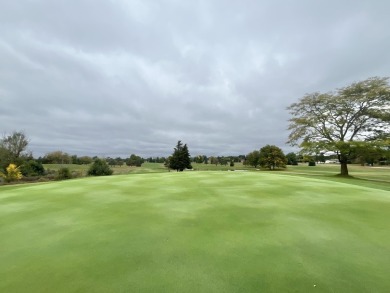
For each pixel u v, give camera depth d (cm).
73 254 385
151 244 420
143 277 313
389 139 2858
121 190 955
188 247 405
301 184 1070
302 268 332
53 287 294
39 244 429
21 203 757
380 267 335
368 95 2936
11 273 329
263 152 6122
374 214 595
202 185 1055
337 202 719
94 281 305
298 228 494
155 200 767
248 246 407
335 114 3266
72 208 684
